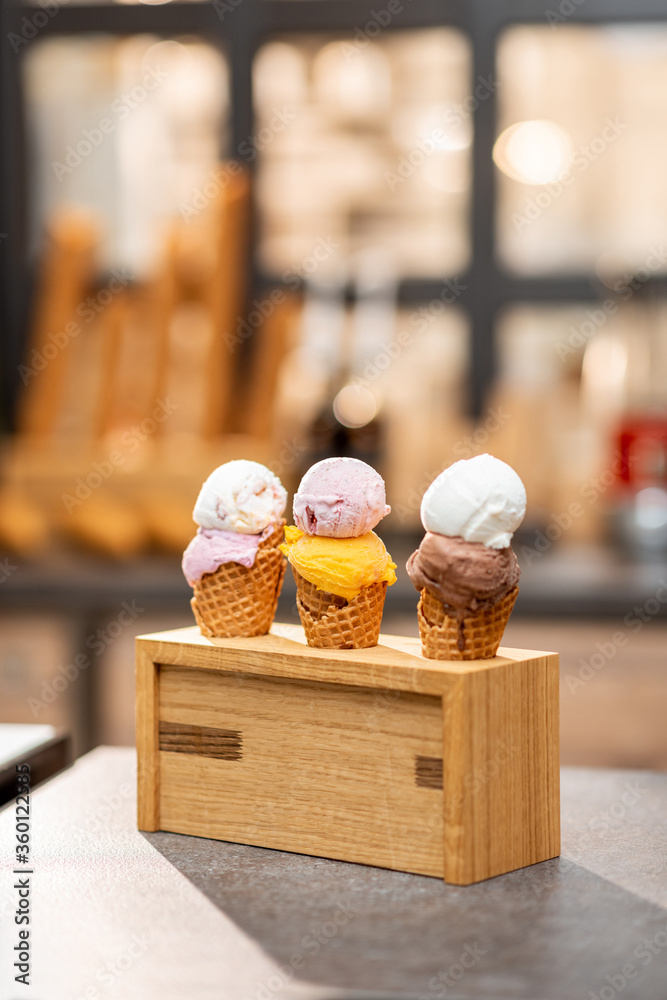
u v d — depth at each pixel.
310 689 0.82
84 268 2.31
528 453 2.29
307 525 0.82
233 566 0.86
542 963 0.63
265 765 0.84
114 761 1.08
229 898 0.73
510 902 0.72
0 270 2.65
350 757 0.80
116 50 2.63
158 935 0.67
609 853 0.82
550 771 0.81
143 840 0.86
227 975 0.61
